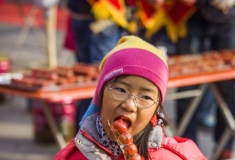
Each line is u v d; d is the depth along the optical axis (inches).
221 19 234.2
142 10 239.6
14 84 174.4
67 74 177.5
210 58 223.1
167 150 104.7
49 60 305.3
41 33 497.0
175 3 240.5
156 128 102.7
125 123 95.8
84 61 216.2
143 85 96.0
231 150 238.7
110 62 99.8
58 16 561.0
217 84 233.1
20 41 472.1
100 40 212.5
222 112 221.8
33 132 267.9
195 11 239.3
